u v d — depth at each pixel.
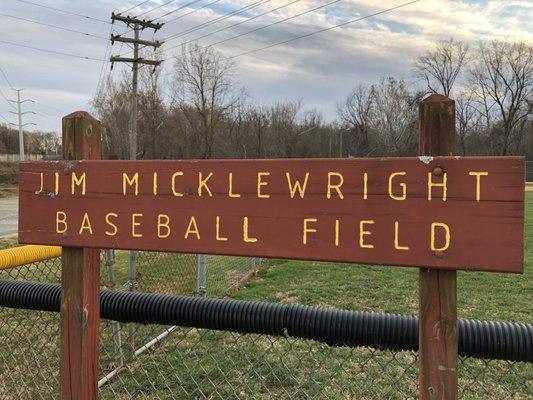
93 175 1.97
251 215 1.72
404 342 1.95
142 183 1.89
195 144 60.16
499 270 1.44
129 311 2.38
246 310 2.19
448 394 1.53
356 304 6.14
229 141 67.56
